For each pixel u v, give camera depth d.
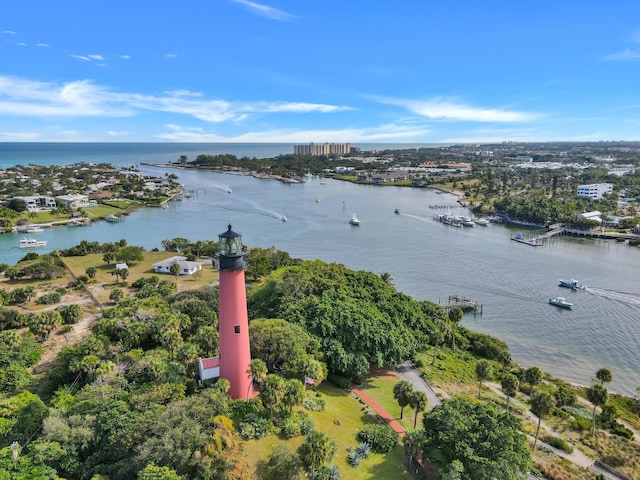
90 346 64.12
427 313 89.81
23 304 100.06
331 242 183.38
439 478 42.62
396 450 47.94
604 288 127.62
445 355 81.94
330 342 62.69
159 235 196.75
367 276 92.44
